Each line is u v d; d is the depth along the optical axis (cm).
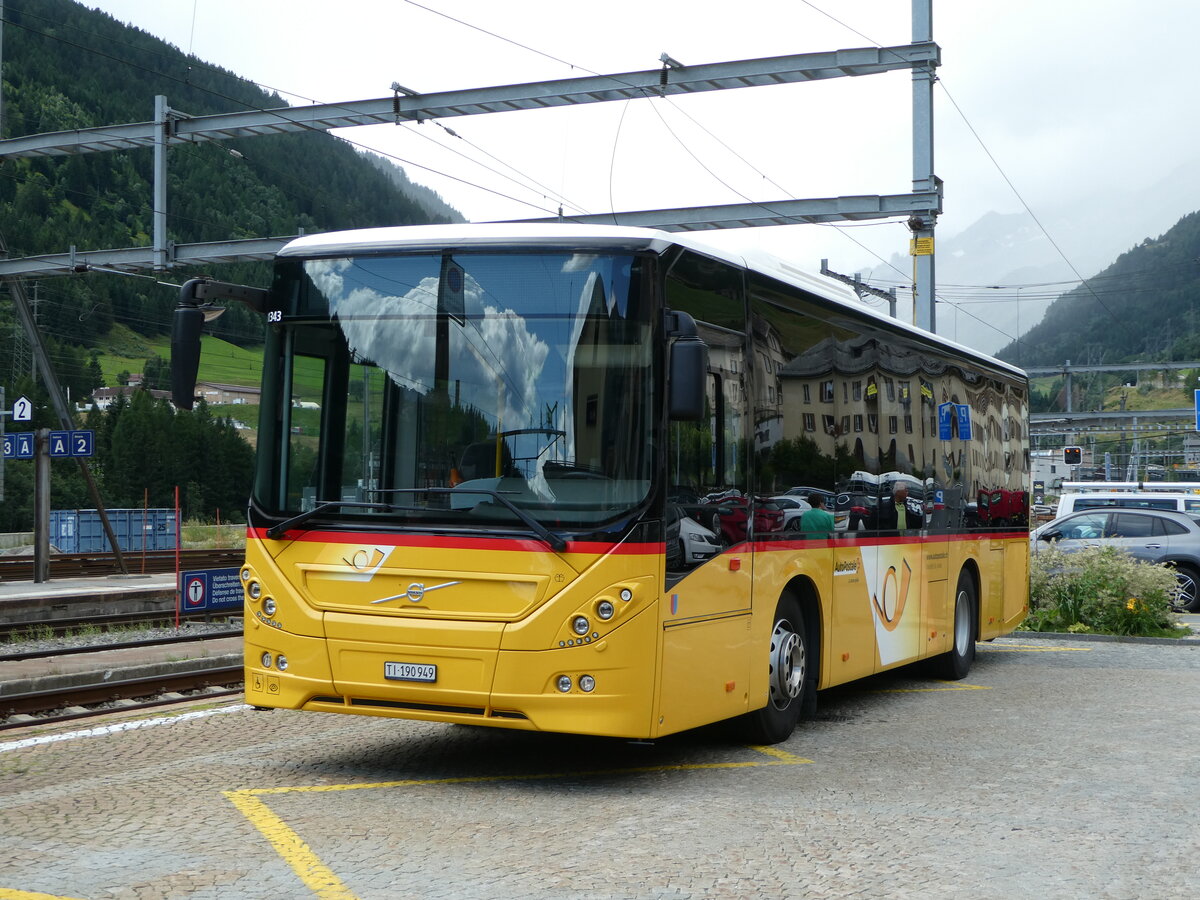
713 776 812
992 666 1462
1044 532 2452
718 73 1994
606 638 718
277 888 546
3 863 580
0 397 2736
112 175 17500
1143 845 649
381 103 2116
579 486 729
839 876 581
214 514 8625
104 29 19500
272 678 779
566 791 761
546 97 2034
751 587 860
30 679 1159
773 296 921
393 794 743
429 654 735
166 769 808
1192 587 2317
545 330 748
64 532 4419
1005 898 555
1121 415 7656
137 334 16600
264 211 15512
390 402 764
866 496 1085
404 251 776
